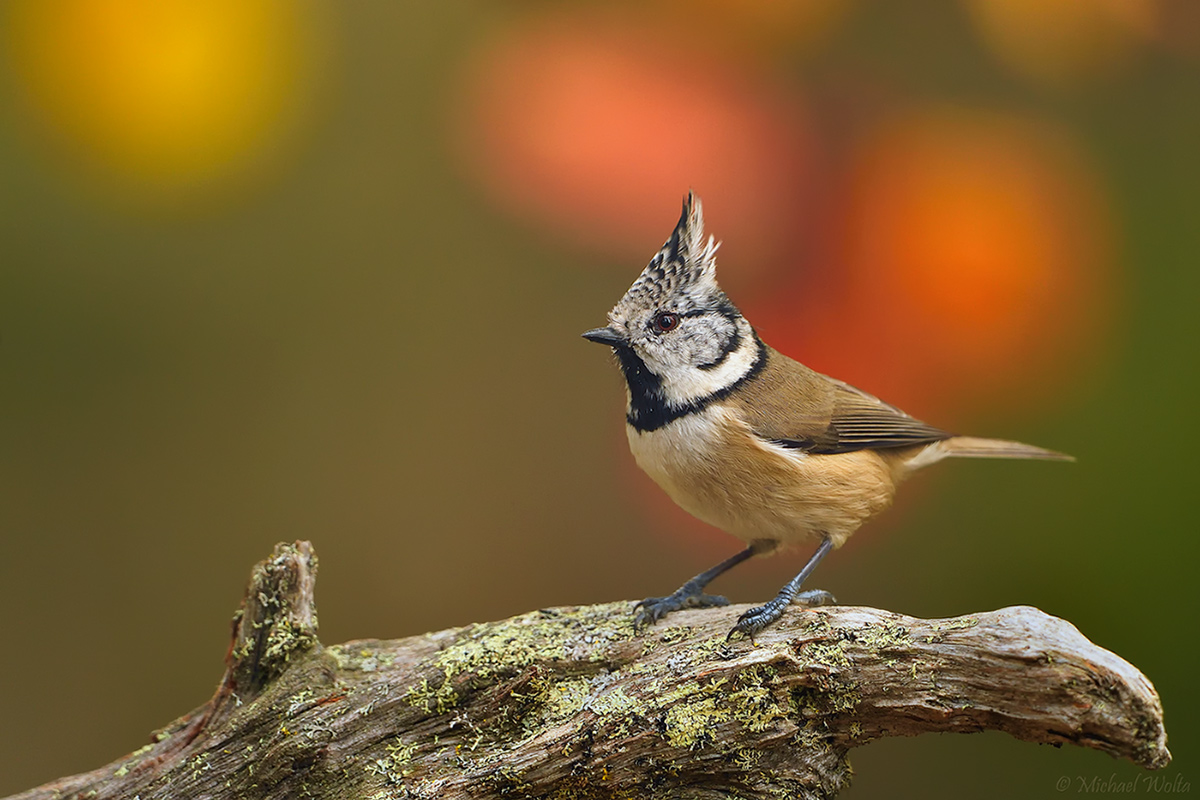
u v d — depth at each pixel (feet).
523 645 11.60
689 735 11.54
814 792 11.55
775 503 11.69
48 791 11.58
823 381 11.75
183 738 11.59
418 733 11.59
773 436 11.69
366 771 11.57
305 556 11.61
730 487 11.69
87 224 11.84
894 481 11.78
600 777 11.54
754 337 11.74
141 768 11.59
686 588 11.70
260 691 11.60
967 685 11.53
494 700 11.59
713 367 11.71
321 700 11.59
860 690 11.54
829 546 11.70
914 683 11.53
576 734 11.55
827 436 11.71
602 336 11.71
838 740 11.56
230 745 11.58
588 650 11.60
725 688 11.55
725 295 11.73
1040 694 11.51
